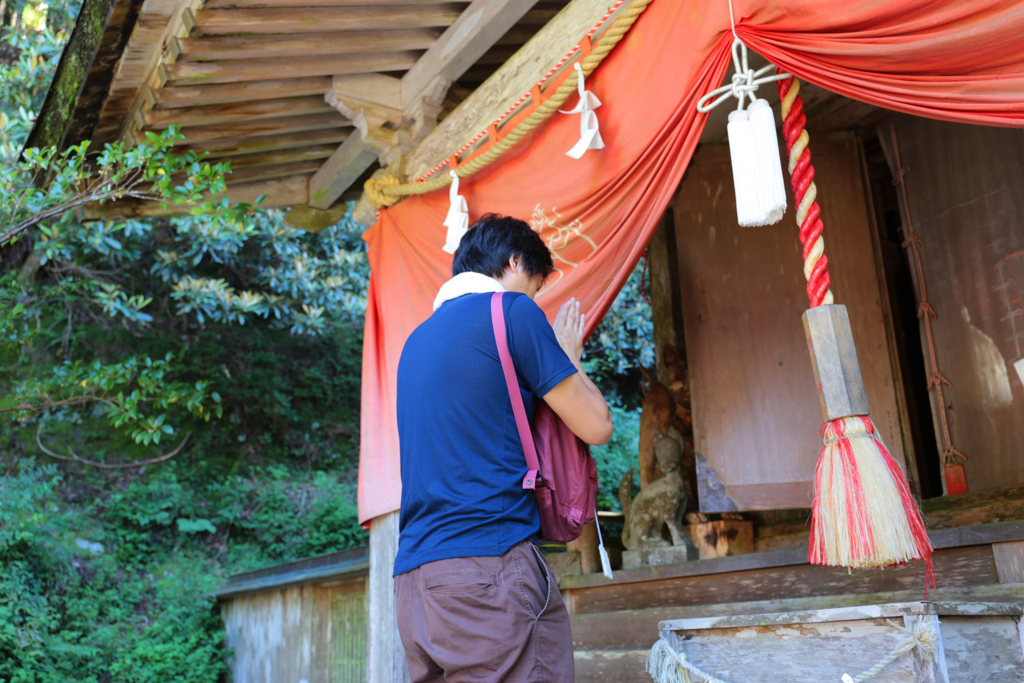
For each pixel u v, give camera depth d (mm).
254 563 9594
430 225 4410
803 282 4652
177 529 9609
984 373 4102
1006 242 4066
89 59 4395
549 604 1817
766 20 2613
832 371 2234
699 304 4789
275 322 12359
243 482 10609
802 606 3182
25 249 9734
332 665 6617
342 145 5688
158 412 10617
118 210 5633
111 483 9586
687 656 2289
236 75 4406
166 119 4844
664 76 2980
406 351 2109
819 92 4441
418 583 1849
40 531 8156
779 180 2520
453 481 1853
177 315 11359
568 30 3602
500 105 3982
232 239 9992
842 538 2061
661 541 4387
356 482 11438
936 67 2250
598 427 1977
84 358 10281
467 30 4371
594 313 3191
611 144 3193
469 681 1760
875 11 2322
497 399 1903
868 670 1896
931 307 4387
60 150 5078
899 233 5660
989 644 1938
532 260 2207
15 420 9328
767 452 4484
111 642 7668
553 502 1945
